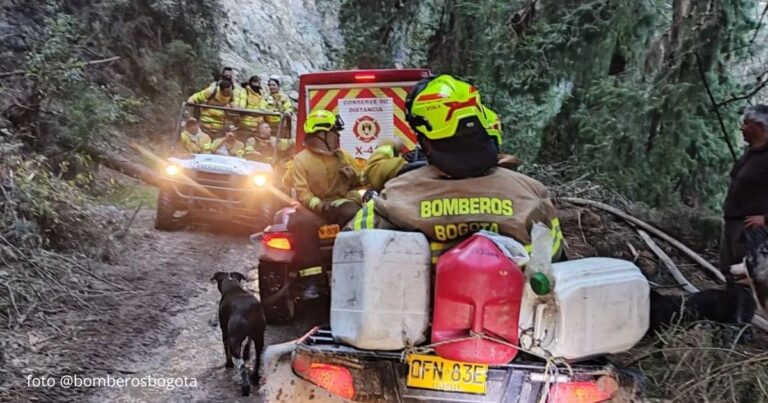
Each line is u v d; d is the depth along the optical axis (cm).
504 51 1146
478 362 320
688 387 475
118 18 1864
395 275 329
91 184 1341
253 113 1273
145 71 1902
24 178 848
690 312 516
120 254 941
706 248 867
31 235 779
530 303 330
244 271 954
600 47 1076
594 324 330
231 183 1148
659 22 1066
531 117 1136
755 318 577
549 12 1140
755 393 466
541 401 344
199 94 1284
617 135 969
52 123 1137
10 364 560
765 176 599
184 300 786
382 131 823
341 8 1697
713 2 924
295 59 3162
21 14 1526
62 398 522
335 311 348
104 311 712
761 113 606
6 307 660
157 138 1856
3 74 1126
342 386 353
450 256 324
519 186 374
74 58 1150
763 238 425
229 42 2822
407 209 365
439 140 370
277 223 711
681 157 944
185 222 1205
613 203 927
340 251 348
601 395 348
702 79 855
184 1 2103
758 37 1005
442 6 1359
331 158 658
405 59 1631
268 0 3241
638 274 351
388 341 329
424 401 347
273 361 363
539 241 326
